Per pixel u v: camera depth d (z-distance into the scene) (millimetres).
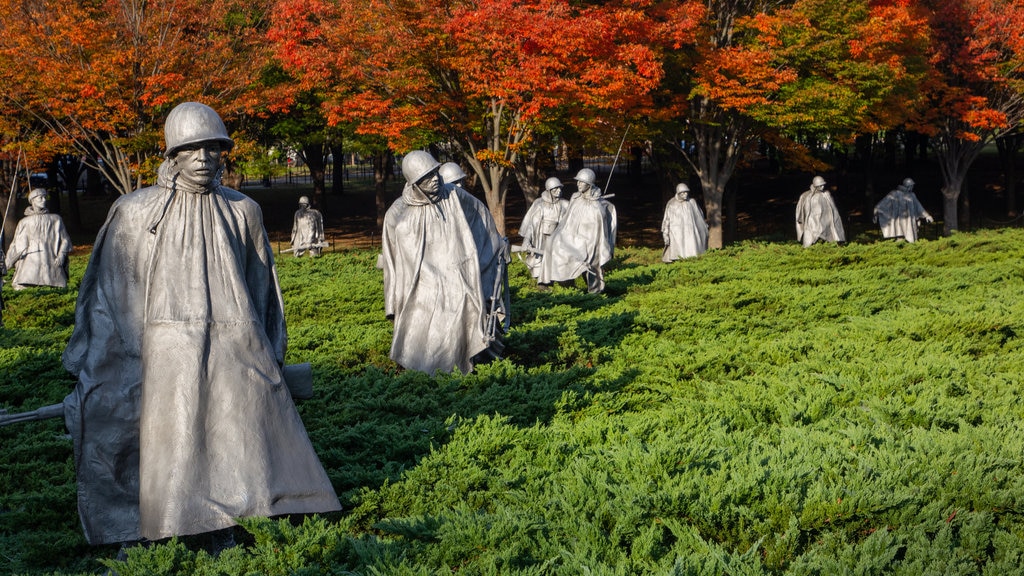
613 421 7445
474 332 10195
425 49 23984
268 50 25141
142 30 23188
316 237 30797
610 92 24000
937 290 16016
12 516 6551
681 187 26391
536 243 21594
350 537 5035
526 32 23078
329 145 39938
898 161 57469
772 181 53438
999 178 50969
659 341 11516
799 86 27766
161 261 5371
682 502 5281
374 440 7316
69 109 23297
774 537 5086
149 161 24344
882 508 5191
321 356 11039
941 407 7496
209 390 5258
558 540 5152
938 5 31547
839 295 15312
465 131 26859
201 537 5871
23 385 10109
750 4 28547
